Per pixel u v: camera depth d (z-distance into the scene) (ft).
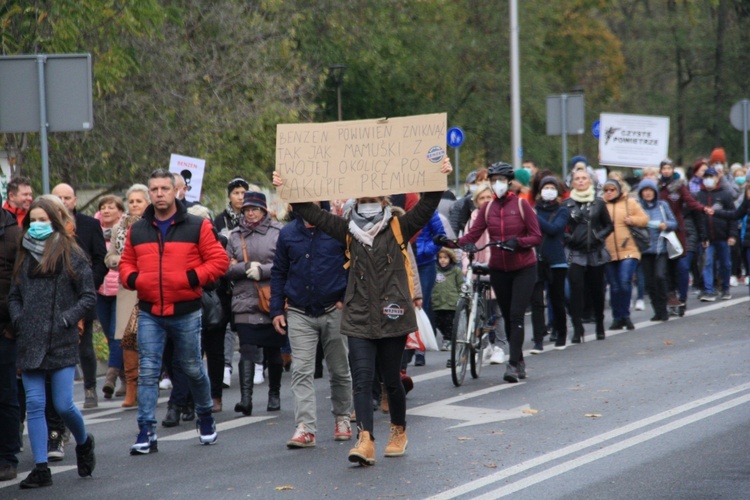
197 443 81.41
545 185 122.11
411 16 333.83
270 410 94.63
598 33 432.25
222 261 77.05
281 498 63.57
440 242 106.42
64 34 141.18
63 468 74.79
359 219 71.51
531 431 79.82
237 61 213.66
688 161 422.82
